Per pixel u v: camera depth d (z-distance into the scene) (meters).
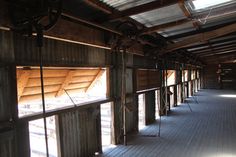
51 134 5.51
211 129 6.27
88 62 3.96
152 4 3.19
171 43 6.84
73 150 3.76
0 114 2.53
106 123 6.92
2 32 2.50
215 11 4.22
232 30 5.43
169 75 10.32
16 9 2.42
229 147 4.75
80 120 3.94
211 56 16.41
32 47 2.87
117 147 4.84
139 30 4.34
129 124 5.75
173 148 4.73
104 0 2.99
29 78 3.13
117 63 5.02
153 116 7.50
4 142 2.59
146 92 6.91
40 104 5.17
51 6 2.25
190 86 14.76
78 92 4.71
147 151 4.57
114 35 4.34
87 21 3.16
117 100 5.07
